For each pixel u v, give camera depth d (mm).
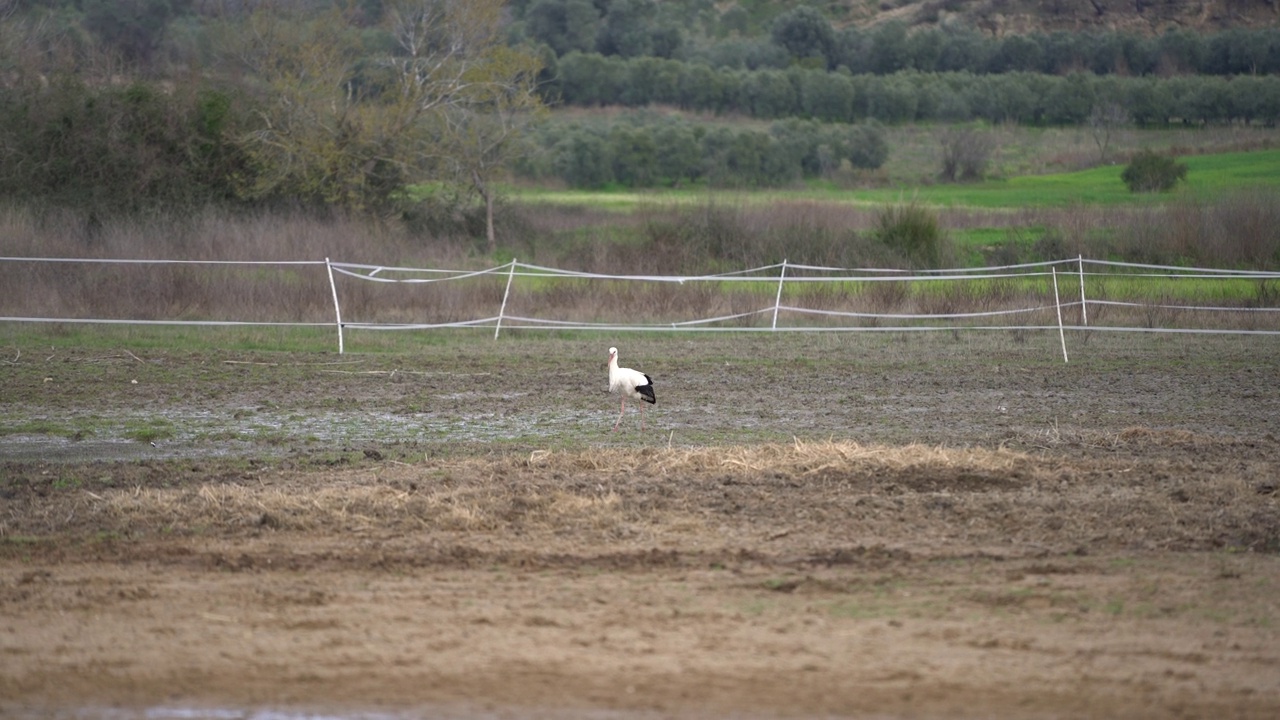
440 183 153125
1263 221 122250
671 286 99750
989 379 65438
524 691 23656
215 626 26938
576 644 25859
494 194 154375
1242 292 101500
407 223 148000
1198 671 24594
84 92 145500
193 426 50906
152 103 144625
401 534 33719
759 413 55125
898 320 90812
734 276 110188
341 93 153625
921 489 38031
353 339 78562
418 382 63500
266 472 41281
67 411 53844
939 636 26297
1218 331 79000
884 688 23766
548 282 103438
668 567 30984
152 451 45656
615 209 170625
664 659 25078
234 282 90500
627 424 52219
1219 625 26984
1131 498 36344
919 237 128125
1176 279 106562
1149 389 61969
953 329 84500
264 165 142250
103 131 142125
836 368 69562
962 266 124375
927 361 72250
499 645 25797
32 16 197750
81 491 38250
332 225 133000
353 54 161750
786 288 103312
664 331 85062
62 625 27031
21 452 45125
